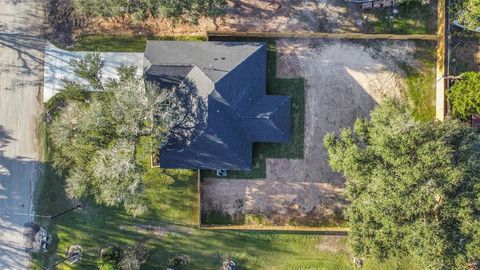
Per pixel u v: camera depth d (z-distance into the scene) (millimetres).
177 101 29641
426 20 31812
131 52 32281
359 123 28891
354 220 28250
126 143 27859
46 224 32594
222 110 29469
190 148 29984
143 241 32562
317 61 32000
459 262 25906
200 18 32094
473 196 26062
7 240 32625
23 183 32562
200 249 32531
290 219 32250
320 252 32406
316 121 32062
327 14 32031
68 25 32312
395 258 29750
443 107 30734
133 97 27406
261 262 32500
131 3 28984
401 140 26469
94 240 32562
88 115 27438
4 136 32438
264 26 32125
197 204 32281
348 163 27469
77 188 28609
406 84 32094
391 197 26047
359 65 32000
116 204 31172
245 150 30625
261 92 30578
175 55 30203
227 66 29594
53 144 32312
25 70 32344
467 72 30188
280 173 32188
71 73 32344
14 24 32281
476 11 28422
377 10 31953
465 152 26531
